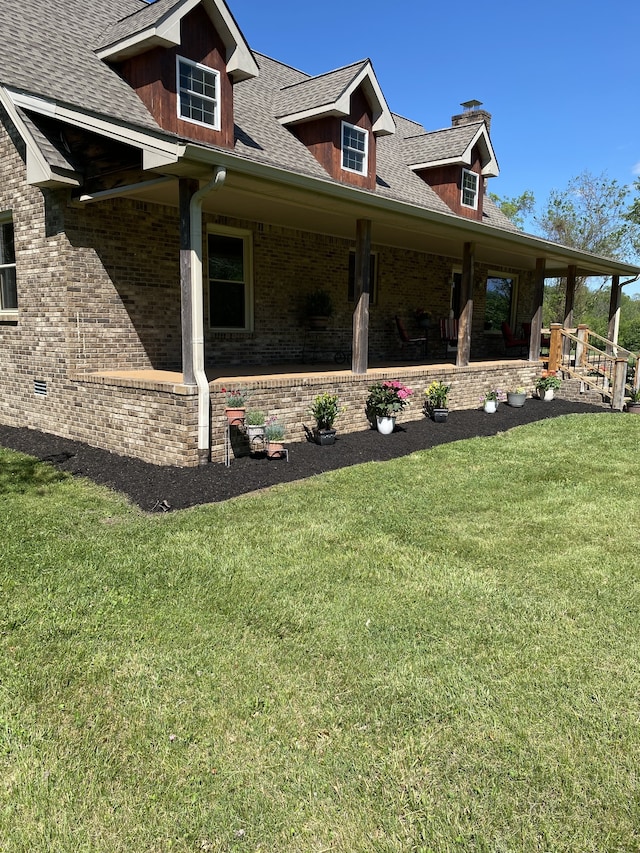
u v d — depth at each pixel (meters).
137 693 2.82
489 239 11.12
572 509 5.67
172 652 3.15
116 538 4.76
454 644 3.24
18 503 5.67
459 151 12.64
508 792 2.25
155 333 8.84
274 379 7.75
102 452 7.51
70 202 7.59
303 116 10.00
